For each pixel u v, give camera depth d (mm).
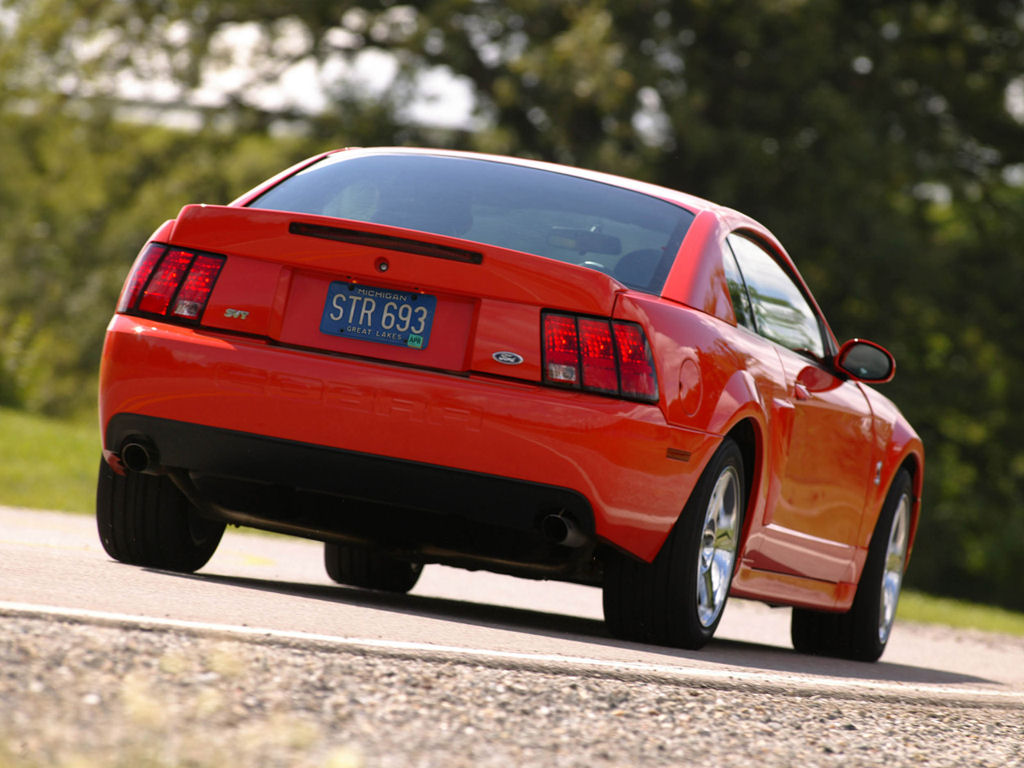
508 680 10688
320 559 26531
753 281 16438
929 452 91562
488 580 26234
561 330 13602
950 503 94438
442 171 15891
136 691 7527
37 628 9641
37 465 42625
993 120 88375
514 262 13641
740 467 15078
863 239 78625
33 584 12094
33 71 87750
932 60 85750
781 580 17125
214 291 14062
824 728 11273
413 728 8852
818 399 17062
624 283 14352
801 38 76875
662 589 14406
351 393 13523
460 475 13461
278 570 21375
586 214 15258
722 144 74812
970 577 102250
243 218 14141
